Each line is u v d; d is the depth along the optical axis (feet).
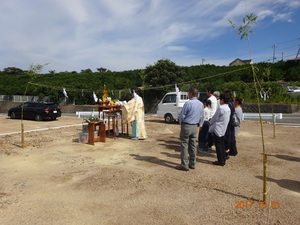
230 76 102.32
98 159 20.51
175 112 44.98
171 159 20.26
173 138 29.84
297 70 98.78
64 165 18.92
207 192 13.41
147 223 10.30
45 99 100.07
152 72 74.64
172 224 10.19
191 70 128.98
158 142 27.32
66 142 27.73
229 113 17.92
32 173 17.16
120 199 12.69
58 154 22.34
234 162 19.24
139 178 15.67
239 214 10.94
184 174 16.38
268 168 17.60
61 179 15.83
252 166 18.12
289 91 74.79
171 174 16.40
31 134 33.94
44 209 11.73
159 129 37.76
